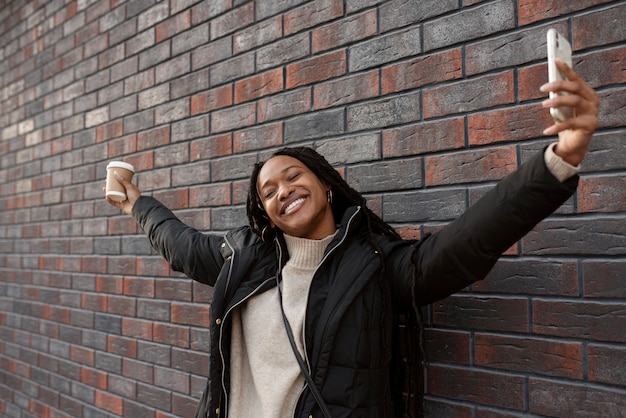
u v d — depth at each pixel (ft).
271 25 7.73
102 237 10.47
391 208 6.32
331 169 5.49
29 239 12.73
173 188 9.07
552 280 5.09
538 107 5.24
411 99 6.19
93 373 10.43
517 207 3.90
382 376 4.83
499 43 5.52
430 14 6.05
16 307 13.06
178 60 9.10
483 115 5.61
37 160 12.60
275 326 5.08
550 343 5.07
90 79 11.02
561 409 4.96
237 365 5.34
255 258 5.40
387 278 4.91
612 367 4.71
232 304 5.26
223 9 8.41
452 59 5.87
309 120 7.20
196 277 6.21
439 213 5.90
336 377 4.67
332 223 5.54
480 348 5.53
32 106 12.87
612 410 4.68
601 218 4.84
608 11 4.87
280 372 4.99
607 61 4.86
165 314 8.98
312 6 7.22
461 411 5.61
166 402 8.82
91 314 10.61
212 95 8.52
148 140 9.57
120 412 9.71
